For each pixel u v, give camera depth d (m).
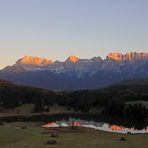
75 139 79.38
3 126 103.56
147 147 70.50
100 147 68.38
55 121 172.62
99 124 160.00
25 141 74.50
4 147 67.12
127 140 80.44
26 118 198.50
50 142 71.38
